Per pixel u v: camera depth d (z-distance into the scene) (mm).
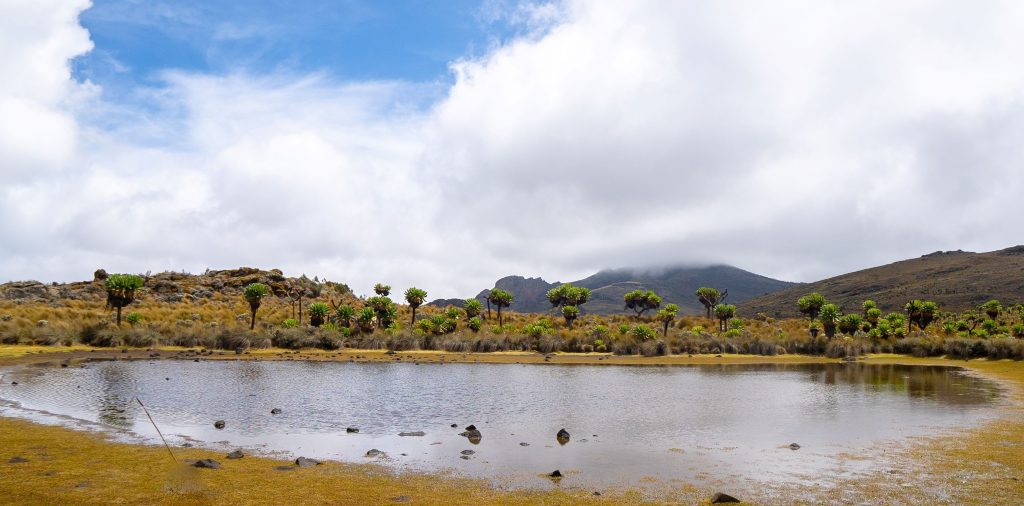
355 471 14625
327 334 61594
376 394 29844
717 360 56875
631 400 28625
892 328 78188
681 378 39781
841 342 66688
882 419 23094
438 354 58469
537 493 12906
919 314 83625
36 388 28469
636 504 12172
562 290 96000
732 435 20000
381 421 22344
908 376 41844
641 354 61000
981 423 21875
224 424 20703
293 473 14180
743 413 24734
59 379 32375
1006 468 15070
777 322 104250
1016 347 57500
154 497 11688
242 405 25297
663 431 20781
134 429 19469
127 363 43375
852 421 22688
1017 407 26094
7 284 79750
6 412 21859
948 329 83125
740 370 46625
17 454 15242
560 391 32062
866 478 14195
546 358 55438
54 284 86562
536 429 21078
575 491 13094
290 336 61031
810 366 51375
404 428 21016
